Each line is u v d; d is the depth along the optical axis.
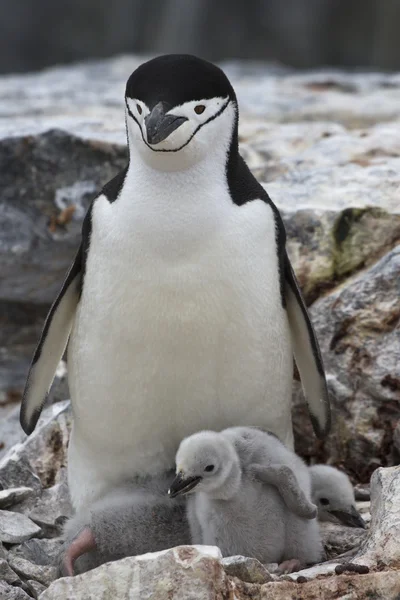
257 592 8.97
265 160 17.12
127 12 54.34
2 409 16.17
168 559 8.89
